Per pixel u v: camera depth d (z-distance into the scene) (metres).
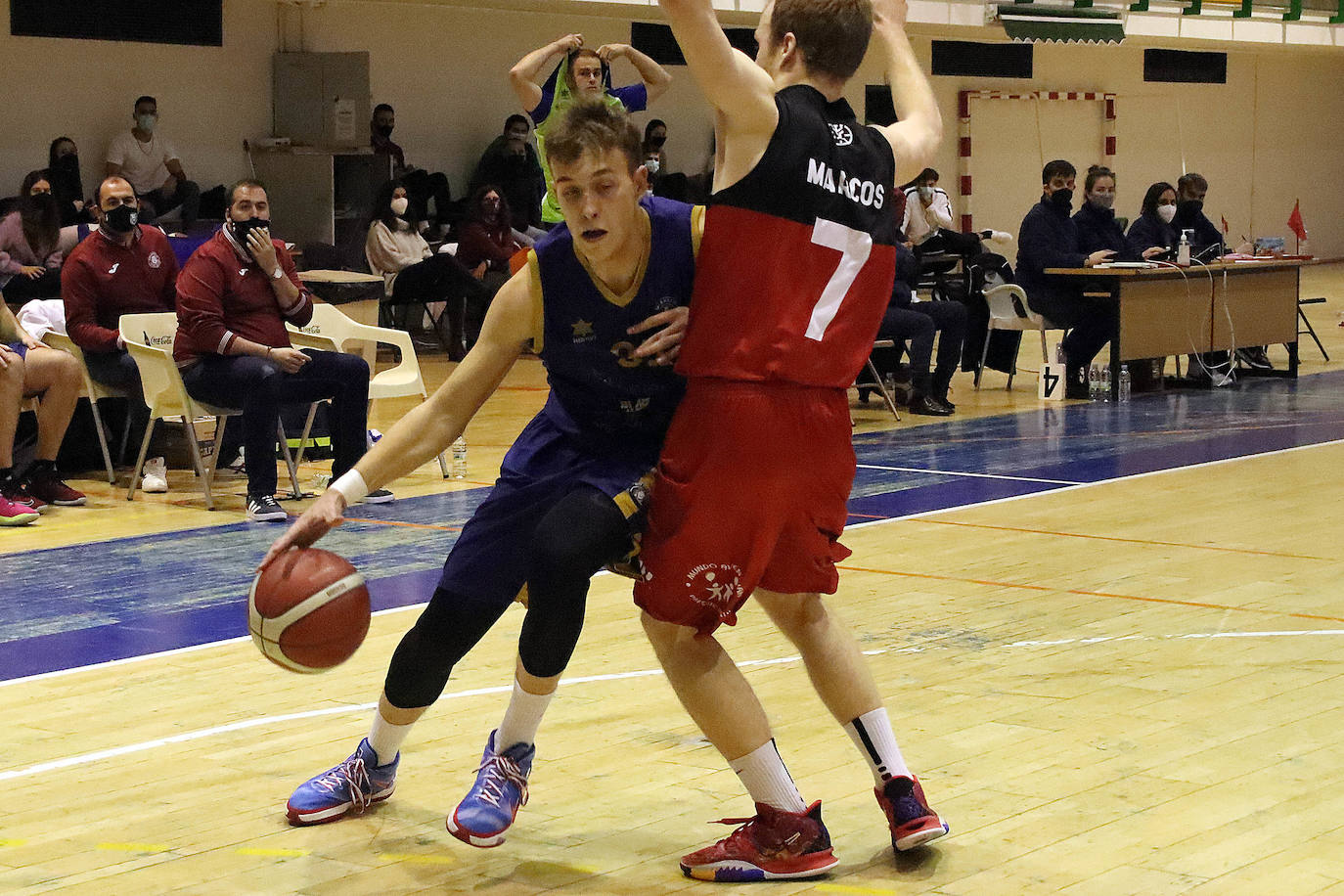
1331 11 22.11
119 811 3.45
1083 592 5.61
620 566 3.04
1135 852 3.07
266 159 15.77
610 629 5.11
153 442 8.91
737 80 2.68
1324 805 3.33
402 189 14.63
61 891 2.97
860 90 20.22
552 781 3.62
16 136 14.33
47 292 10.68
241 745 3.94
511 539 3.06
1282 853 3.05
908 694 4.30
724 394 2.83
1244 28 21.09
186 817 3.40
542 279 2.90
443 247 15.16
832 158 2.84
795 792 3.02
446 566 3.15
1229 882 2.90
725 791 3.54
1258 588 5.62
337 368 7.48
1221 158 26.12
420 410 3.09
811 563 2.99
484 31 17.48
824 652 3.09
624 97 6.22
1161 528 6.84
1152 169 25.03
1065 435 9.80
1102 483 8.03
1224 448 9.16
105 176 14.89
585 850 3.18
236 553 6.53
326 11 16.27
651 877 3.03
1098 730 3.93
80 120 14.73
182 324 7.37
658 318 2.85
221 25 15.47
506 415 11.04
